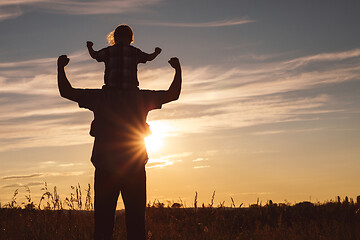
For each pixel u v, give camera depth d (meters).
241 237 7.70
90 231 7.25
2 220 7.94
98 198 5.22
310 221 9.11
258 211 10.26
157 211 9.55
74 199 8.07
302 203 11.20
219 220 8.80
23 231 7.40
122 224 8.26
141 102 5.37
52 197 8.20
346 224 8.45
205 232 7.80
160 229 8.07
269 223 9.59
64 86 5.25
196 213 8.86
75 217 7.86
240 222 9.30
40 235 7.25
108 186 5.21
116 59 5.35
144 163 5.30
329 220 9.41
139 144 5.30
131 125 5.29
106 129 5.27
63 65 5.30
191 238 7.60
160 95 5.48
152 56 5.57
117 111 5.29
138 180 5.26
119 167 5.18
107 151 5.21
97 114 5.32
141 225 5.27
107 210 5.23
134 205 5.26
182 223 8.40
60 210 8.06
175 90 5.51
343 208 10.42
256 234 7.94
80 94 5.31
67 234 7.32
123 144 5.25
